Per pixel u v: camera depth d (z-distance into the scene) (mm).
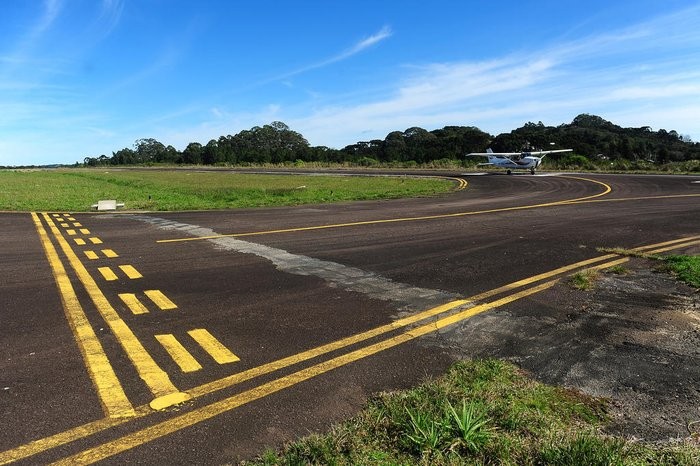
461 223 12055
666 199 17453
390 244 9227
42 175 63219
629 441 2672
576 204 16391
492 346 4160
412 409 2947
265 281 6410
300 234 10484
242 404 3141
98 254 8305
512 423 2803
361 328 4602
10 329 4531
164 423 2902
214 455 2584
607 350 4066
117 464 2506
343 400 3188
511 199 18828
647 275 6695
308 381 3477
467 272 6945
